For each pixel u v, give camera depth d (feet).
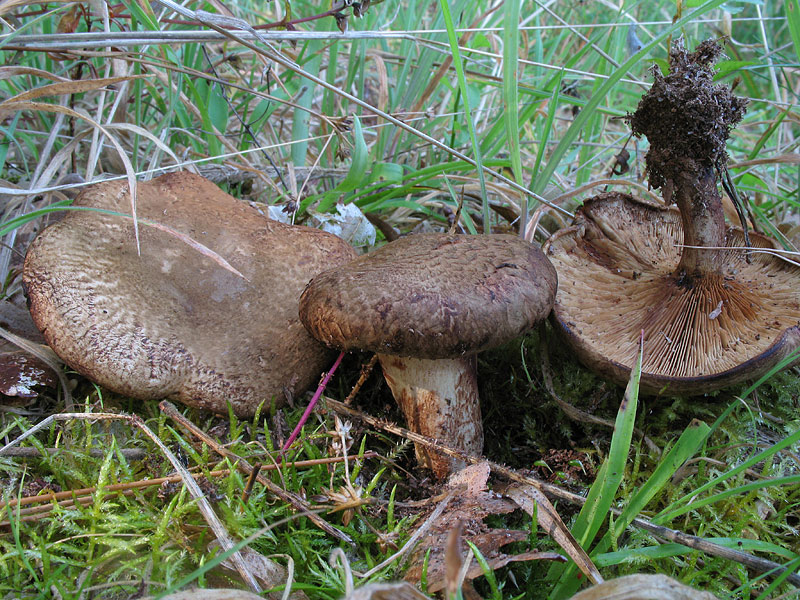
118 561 0.55
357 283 0.63
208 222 0.82
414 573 0.54
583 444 0.75
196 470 0.65
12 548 0.54
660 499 0.65
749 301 0.71
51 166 0.83
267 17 1.36
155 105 1.19
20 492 0.58
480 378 0.83
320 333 0.64
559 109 1.68
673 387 0.67
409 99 1.14
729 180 0.76
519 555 0.53
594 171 1.37
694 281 0.73
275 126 1.30
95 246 0.74
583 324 0.74
